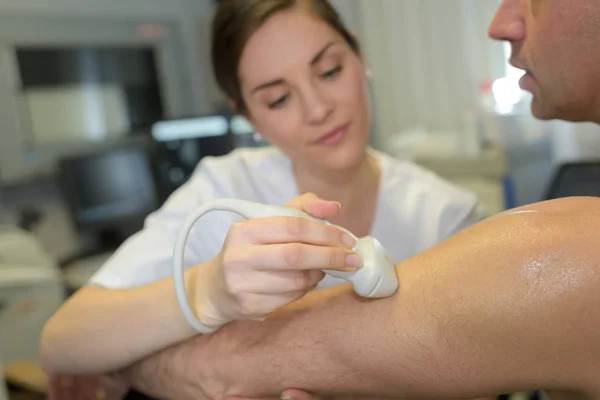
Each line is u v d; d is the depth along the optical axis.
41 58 1.95
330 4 0.92
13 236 1.80
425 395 0.53
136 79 2.29
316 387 0.58
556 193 1.18
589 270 0.46
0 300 1.66
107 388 0.93
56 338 0.73
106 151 2.23
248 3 0.84
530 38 0.59
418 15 2.39
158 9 2.38
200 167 1.04
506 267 0.50
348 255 0.51
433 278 0.53
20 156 1.93
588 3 0.52
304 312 0.60
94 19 2.10
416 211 1.03
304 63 0.83
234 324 0.65
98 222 2.23
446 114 2.42
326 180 0.98
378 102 2.59
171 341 0.66
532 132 1.94
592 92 0.57
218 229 0.89
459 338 0.50
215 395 0.63
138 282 0.81
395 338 0.53
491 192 1.90
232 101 0.98
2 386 1.16
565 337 0.46
